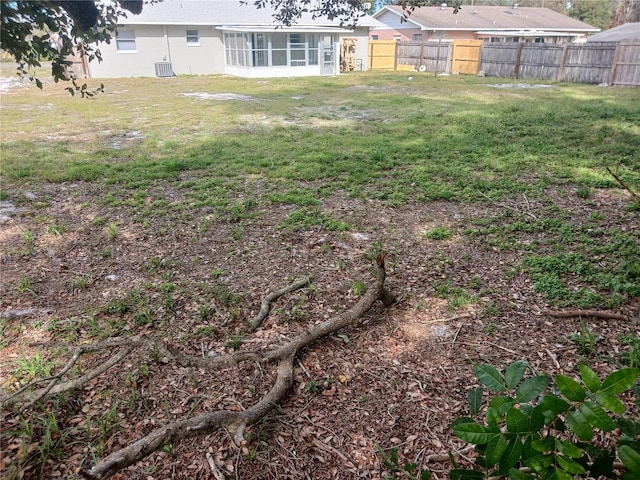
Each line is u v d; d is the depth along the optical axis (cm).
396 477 201
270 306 339
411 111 1150
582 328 291
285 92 1527
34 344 285
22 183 609
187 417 234
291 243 440
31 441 215
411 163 692
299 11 416
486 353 281
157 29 2023
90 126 988
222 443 217
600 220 478
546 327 306
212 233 462
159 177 632
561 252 408
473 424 113
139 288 364
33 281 375
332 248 430
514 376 122
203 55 2144
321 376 266
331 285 368
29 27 208
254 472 204
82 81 1786
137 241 447
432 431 225
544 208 514
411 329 309
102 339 298
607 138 824
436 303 338
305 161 705
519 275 375
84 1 217
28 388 242
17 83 1683
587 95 1408
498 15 3119
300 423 232
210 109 1196
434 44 2248
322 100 1348
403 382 260
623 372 100
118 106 1253
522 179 615
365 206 530
